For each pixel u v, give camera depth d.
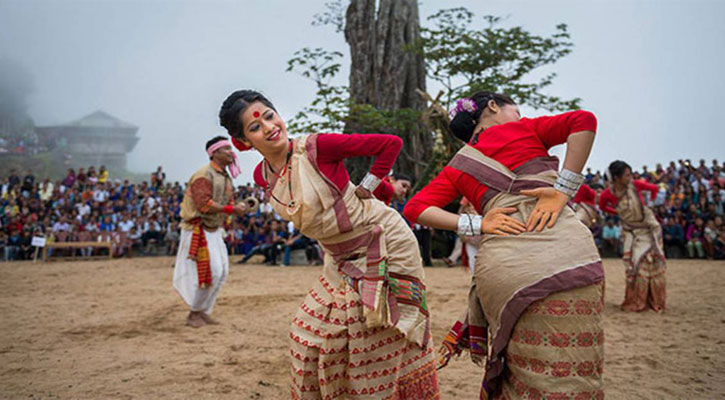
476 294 2.58
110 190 22.84
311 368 2.48
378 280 2.43
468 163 2.50
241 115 2.57
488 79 19.77
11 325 6.13
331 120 19.56
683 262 14.74
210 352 4.73
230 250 19.73
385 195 3.06
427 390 2.57
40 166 72.81
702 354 4.50
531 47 19.75
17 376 4.01
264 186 2.78
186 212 5.92
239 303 7.68
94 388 3.70
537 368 2.19
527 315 2.22
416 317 2.52
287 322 6.19
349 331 2.43
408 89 22.44
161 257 19.42
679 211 16.89
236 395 3.56
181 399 3.47
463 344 2.67
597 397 2.17
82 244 18.81
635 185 6.77
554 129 2.41
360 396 2.43
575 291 2.17
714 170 19.16
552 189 2.31
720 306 6.97
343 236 2.53
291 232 15.82
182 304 7.69
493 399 2.42
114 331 5.73
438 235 15.86
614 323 5.97
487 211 2.47
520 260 2.24
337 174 2.55
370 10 23.34
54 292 9.22
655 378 3.84
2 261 18.53
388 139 2.55
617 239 17.36
